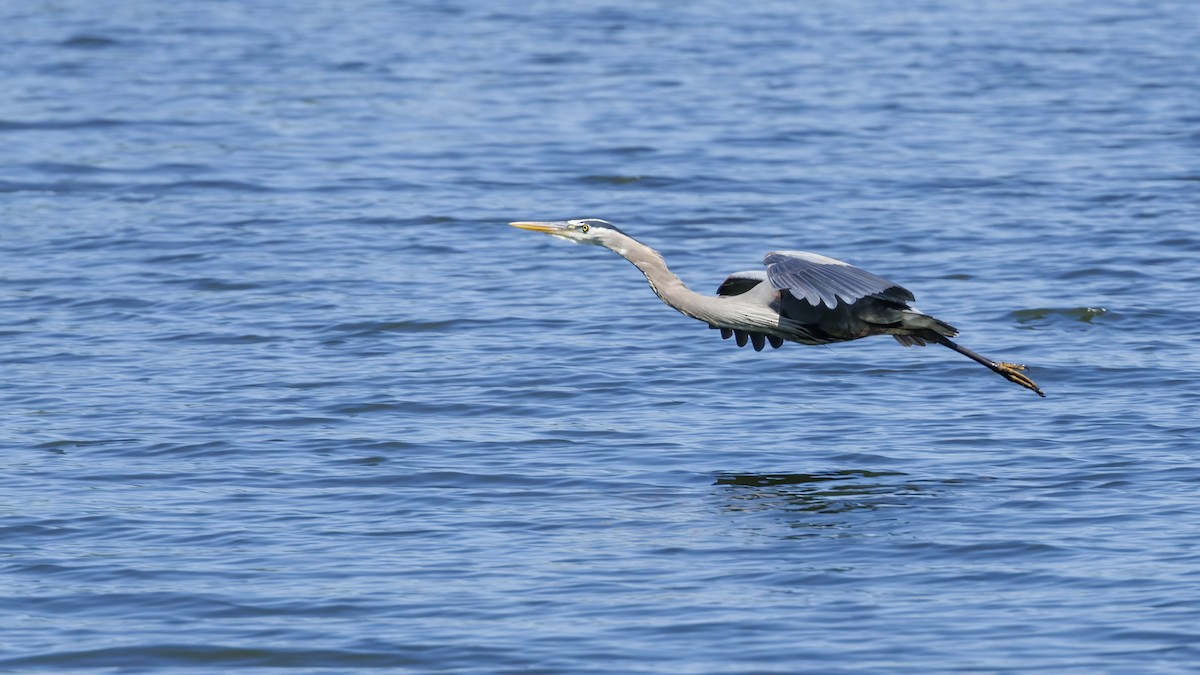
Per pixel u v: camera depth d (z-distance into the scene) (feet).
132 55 128.47
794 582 38.70
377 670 34.27
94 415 53.16
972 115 105.91
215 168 92.99
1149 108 107.14
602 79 119.03
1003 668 33.55
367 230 80.48
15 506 44.55
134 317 65.82
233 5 155.33
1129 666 33.47
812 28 141.38
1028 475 46.60
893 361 59.41
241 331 63.72
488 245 78.13
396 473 47.42
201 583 39.11
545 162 94.58
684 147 98.02
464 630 36.11
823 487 45.91
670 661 34.30
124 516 43.83
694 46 132.77
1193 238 76.13
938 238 77.30
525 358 59.98
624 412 53.62
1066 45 131.54
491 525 43.09
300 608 37.52
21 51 129.49
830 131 101.81
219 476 47.21
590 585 38.68
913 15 148.46
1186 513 42.96
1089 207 82.64
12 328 64.08
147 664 34.88
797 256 37.83
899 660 34.09
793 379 57.41
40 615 37.42
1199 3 155.02
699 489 45.96
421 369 58.70
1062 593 37.68
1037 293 67.87
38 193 87.71
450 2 157.79
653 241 77.92
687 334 63.41
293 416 53.06
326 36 137.90
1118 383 55.93
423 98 112.57
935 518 43.01
